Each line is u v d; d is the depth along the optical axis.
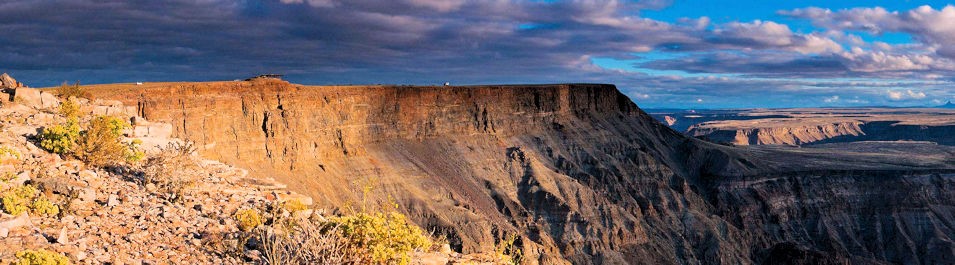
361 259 23.06
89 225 23.03
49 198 25.41
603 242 156.25
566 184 171.50
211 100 126.94
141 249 21.72
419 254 25.72
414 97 167.38
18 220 21.67
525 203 162.75
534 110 195.38
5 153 28.47
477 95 182.12
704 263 172.62
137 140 36.06
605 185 183.75
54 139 32.22
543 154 187.38
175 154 34.91
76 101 43.25
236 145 130.38
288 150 137.00
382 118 161.12
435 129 170.38
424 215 141.62
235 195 30.16
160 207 26.22
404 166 155.88
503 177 169.38
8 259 18.61
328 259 21.73
